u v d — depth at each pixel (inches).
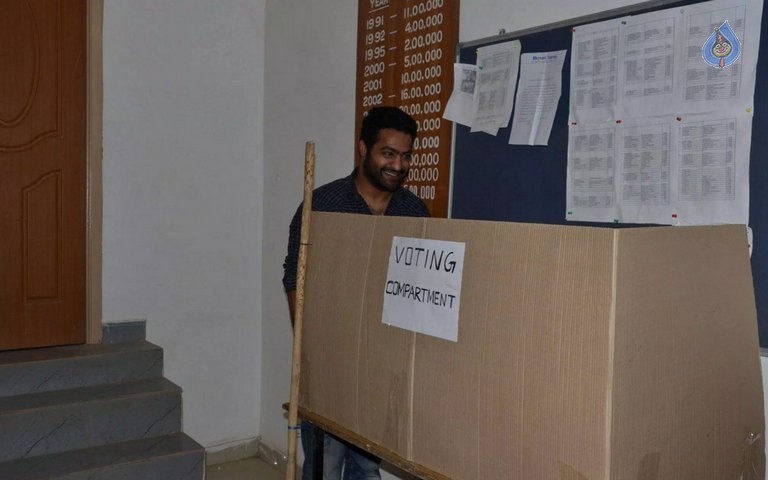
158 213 135.9
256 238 146.6
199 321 141.2
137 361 126.7
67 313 129.7
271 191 144.0
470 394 46.2
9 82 121.7
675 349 42.5
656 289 41.1
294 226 78.0
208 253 141.7
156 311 136.6
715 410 46.1
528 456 42.6
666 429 42.0
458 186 93.5
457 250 47.5
